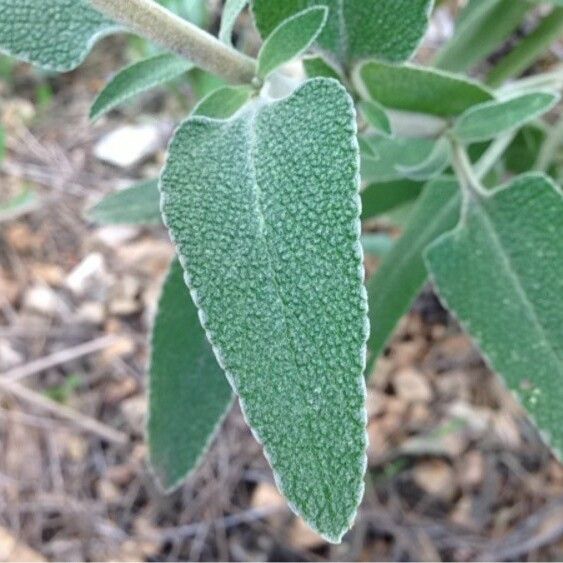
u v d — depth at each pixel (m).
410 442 0.22
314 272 0.07
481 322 0.12
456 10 0.26
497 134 0.13
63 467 0.22
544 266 0.12
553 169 0.18
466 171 0.13
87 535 0.21
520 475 0.21
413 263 0.14
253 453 0.22
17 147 0.28
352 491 0.07
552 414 0.12
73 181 0.27
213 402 0.13
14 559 0.21
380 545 0.21
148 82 0.10
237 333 0.07
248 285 0.07
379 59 0.11
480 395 0.22
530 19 0.24
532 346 0.12
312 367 0.07
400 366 0.23
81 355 0.24
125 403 0.23
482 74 0.24
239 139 0.08
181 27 0.10
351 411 0.07
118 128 0.28
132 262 0.26
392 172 0.14
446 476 0.21
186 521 0.21
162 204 0.08
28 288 0.25
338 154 0.08
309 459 0.07
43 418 0.23
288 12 0.11
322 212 0.07
